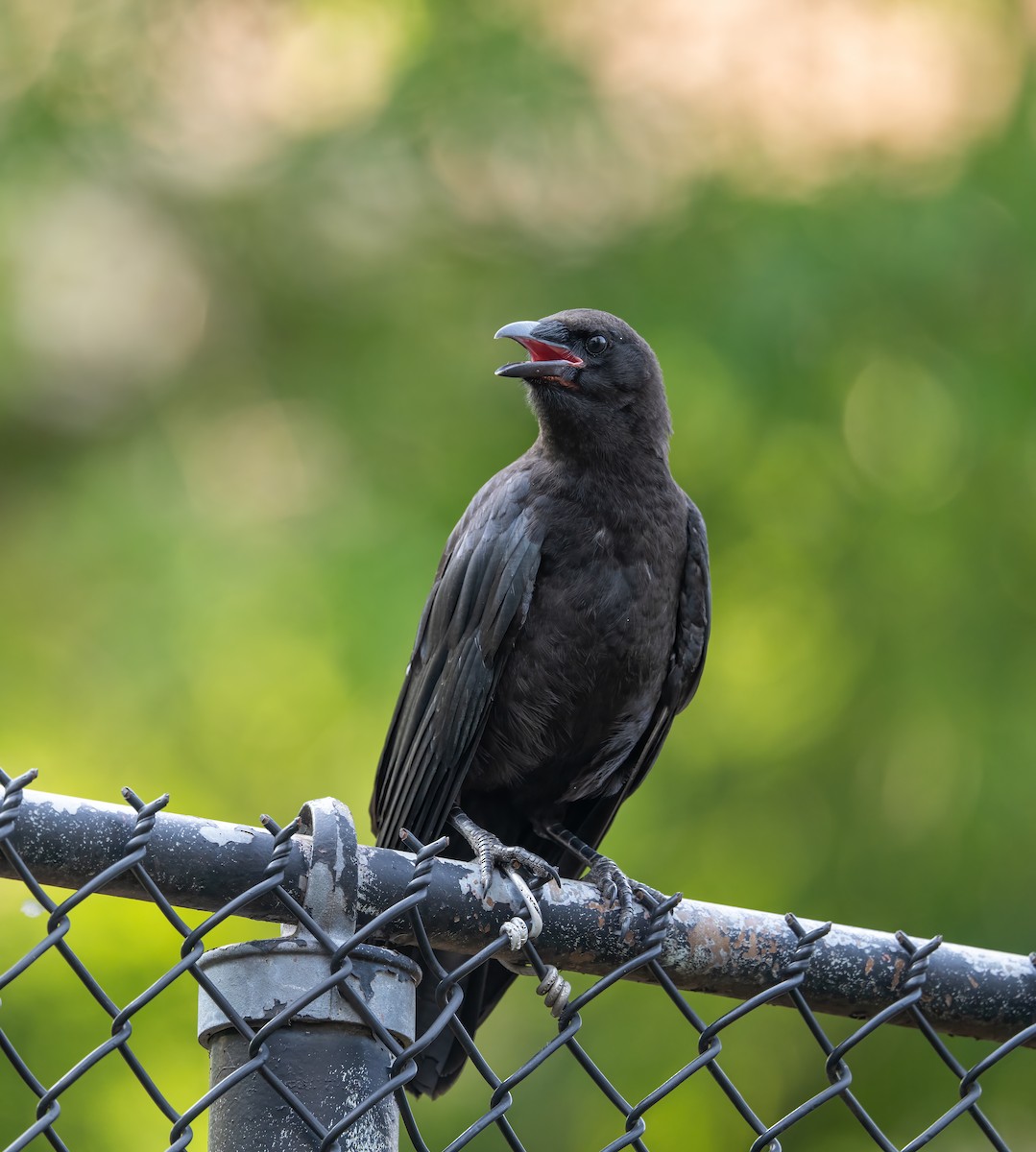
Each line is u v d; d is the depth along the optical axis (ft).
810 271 36.91
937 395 36.68
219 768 35.63
